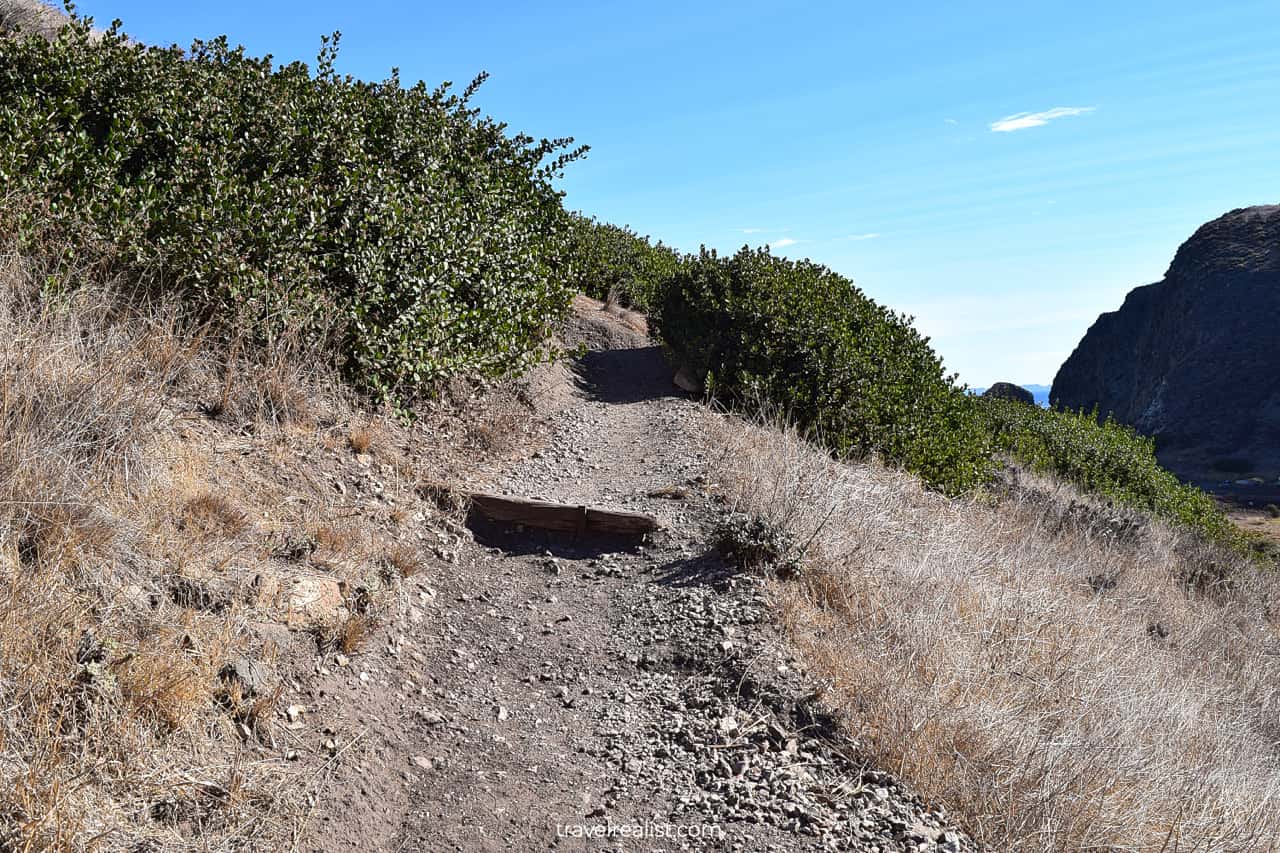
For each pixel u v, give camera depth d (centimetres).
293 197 667
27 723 288
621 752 419
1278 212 10394
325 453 599
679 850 352
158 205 622
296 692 391
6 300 472
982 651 561
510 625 536
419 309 732
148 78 730
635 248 1897
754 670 474
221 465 504
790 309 1155
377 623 471
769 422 956
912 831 368
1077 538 1199
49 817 260
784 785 391
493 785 388
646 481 782
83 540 360
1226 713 736
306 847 315
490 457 788
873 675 470
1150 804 434
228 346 601
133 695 316
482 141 1009
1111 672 611
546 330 1071
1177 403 9406
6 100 663
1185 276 10388
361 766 371
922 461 1130
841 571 593
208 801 308
